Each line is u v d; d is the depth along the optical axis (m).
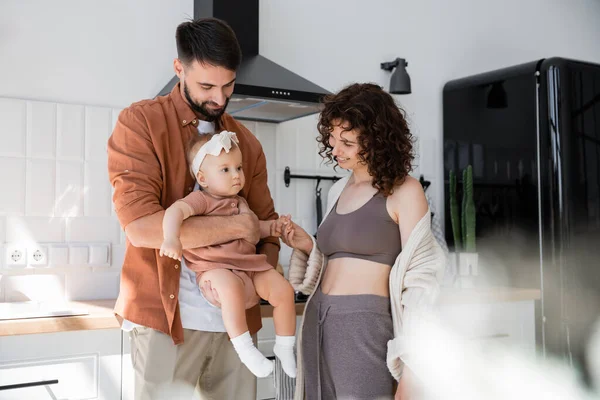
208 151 1.63
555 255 2.83
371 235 1.71
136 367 1.63
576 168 2.86
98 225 2.54
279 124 2.94
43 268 2.43
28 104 2.42
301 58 2.97
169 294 1.58
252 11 2.63
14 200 2.39
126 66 2.61
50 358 2.02
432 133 3.33
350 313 1.68
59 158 2.47
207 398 1.70
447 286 2.96
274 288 1.70
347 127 1.71
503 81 3.06
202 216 1.61
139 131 1.61
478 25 3.48
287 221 1.83
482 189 3.16
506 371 2.75
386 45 3.20
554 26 3.75
